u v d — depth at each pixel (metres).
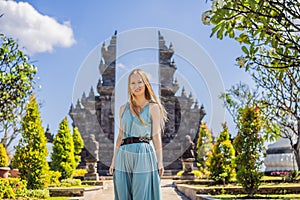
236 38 4.20
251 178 10.23
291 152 19.39
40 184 11.54
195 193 9.86
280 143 19.88
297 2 3.87
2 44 9.44
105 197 11.79
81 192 10.77
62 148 19.94
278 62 4.50
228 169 15.23
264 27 3.85
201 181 16.23
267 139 13.05
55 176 16.14
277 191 10.77
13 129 16.28
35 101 12.01
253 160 10.29
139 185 3.57
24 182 11.00
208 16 3.93
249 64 4.29
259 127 10.43
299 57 4.25
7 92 9.55
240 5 3.84
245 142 10.37
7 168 11.85
